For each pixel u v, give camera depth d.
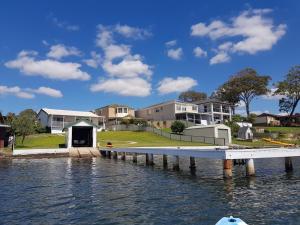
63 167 32.03
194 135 65.94
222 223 8.94
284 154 23.17
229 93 108.81
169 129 80.19
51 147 53.44
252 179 21.61
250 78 105.50
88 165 34.12
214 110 97.94
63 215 13.11
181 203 14.77
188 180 21.89
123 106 101.88
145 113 101.50
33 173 27.00
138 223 11.84
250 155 22.19
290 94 99.31
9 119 61.44
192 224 11.62
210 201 15.08
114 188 19.09
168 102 92.94
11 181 22.33
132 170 28.77
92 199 15.99
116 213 13.25
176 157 28.81
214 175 24.06
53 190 18.64
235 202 14.80
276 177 22.48
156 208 13.94
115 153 43.50
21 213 13.47
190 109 95.00
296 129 84.19
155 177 23.77
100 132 77.19
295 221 11.81
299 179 21.45
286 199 15.31
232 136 72.00
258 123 103.00
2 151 46.75
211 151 22.98
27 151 45.88
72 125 52.47
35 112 90.00
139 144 56.53
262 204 14.35
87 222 12.09
